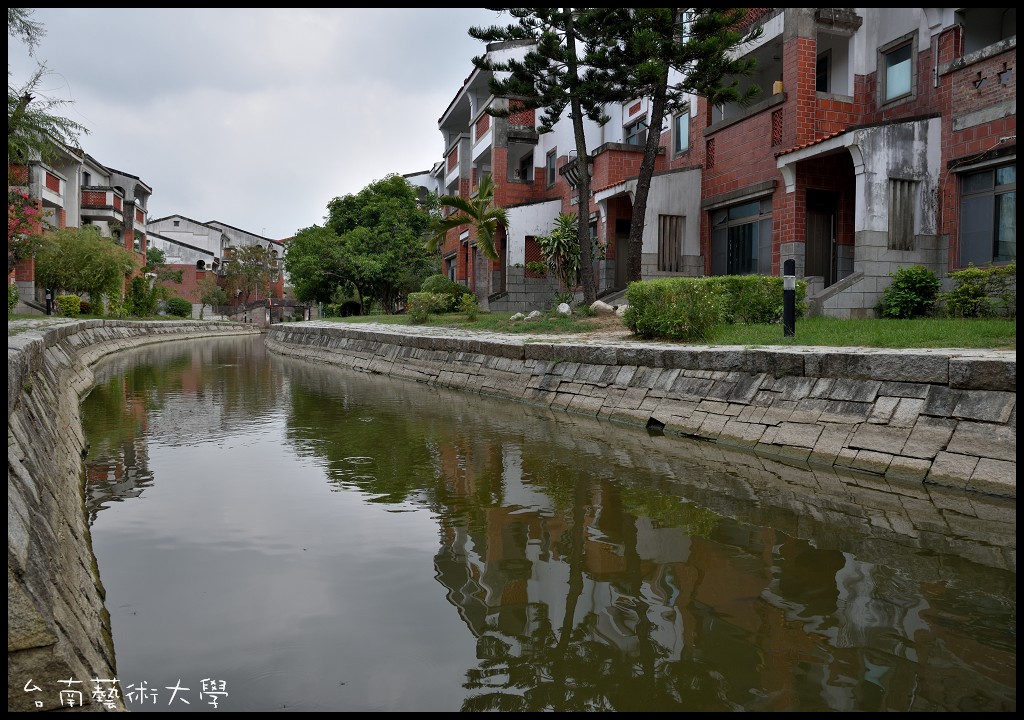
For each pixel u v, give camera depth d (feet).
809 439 19.81
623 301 57.00
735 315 39.93
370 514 14.03
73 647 7.04
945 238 42.27
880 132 41.47
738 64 48.70
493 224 65.67
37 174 83.15
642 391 27.32
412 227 117.70
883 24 48.37
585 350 31.78
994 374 16.20
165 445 22.06
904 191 42.34
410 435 23.97
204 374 50.39
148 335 95.30
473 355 41.04
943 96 42.50
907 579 10.37
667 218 57.98
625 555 11.51
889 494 15.56
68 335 44.70
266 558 11.41
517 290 72.43
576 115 53.93
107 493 15.76
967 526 13.09
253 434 24.13
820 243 49.75
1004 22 43.24
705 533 12.70
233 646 8.34
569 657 8.00
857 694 7.14
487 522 13.43
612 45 52.16
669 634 8.55
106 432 24.59
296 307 179.42
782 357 21.99
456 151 99.14
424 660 7.96
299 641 8.43
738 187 54.29
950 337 25.17
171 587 10.19
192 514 14.02
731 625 8.79
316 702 7.11
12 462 9.71
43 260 82.38
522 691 7.27
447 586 10.17
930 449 16.88
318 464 19.04
